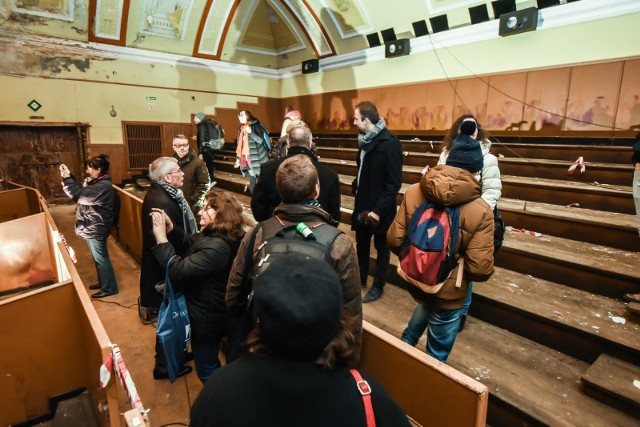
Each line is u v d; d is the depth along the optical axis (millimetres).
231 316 1529
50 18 7406
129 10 7957
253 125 4914
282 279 701
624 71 5188
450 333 1852
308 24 9211
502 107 6477
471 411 1188
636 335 2090
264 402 642
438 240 1708
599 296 2562
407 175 5102
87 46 7977
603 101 5418
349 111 9219
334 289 707
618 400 1803
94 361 1956
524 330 2426
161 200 2541
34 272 3857
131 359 2740
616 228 2920
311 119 10273
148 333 3092
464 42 6793
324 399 657
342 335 728
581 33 5496
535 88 6055
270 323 674
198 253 1941
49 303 2193
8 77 7262
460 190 1660
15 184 6727
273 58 10742
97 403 2146
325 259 1225
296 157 1476
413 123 7848
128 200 4633
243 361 720
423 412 1364
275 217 1455
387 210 2680
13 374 2145
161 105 9109
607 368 1962
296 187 1411
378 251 2885
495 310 2553
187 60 9312
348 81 9086
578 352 2201
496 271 2998
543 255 2801
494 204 2104
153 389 2432
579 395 1916
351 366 748
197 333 2049
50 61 7633
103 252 3613
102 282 3701
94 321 1796
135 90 8711
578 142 5637
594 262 2637
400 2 7266
